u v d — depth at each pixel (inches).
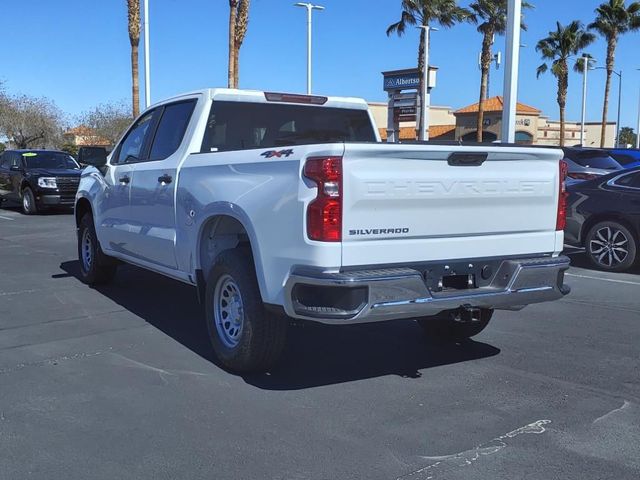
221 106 233.6
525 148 190.9
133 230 264.5
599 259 386.6
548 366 211.8
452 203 179.5
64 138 2490.2
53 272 369.4
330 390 189.0
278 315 189.8
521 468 142.3
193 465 143.8
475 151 179.5
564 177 204.7
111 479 137.6
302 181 166.7
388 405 177.9
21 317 268.2
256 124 241.0
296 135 251.1
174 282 341.1
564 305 298.8
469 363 214.5
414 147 168.4
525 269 189.5
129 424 164.9
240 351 193.9
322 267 163.3
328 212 162.2
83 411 172.9
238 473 140.3
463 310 180.9
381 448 151.9
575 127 2541.8
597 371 207.0
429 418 169.2
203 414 171.2
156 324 259.1
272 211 175.8
